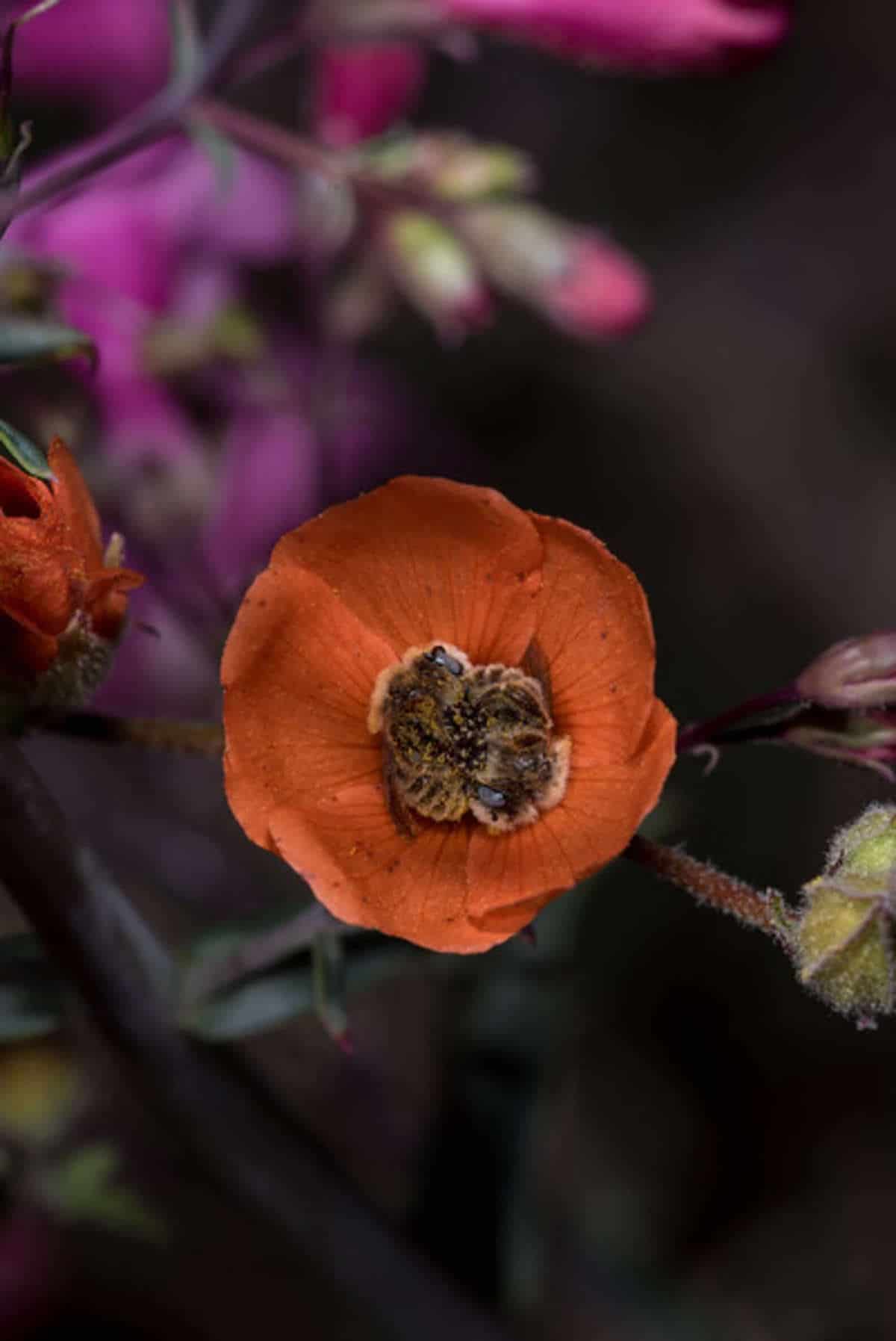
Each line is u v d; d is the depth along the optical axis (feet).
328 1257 1.15
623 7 1.10
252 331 1.17
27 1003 1.05
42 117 1.42
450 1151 1.17
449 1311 1.16
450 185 1.15
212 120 1.09
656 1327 1.40
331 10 1.10
